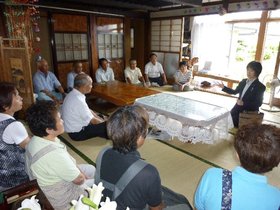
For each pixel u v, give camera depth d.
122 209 0.98
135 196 0.97
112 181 1.00
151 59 5.87
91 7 5.45
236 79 5.37
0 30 4.23
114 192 0.99
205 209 0.83
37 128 1.24
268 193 0.74
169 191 1.61
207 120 2.50
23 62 3.36
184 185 2.15
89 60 5.82
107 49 6.16
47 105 1.27
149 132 3.27
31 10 3.91
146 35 6.88
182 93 5.48
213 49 6.80
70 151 2.78
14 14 3.72
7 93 1.57
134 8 5.78
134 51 7.39
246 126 0.82
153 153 2.76
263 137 0.74
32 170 1.23
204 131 2.61
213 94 5.42
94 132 2.84
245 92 3.36
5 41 3.79
